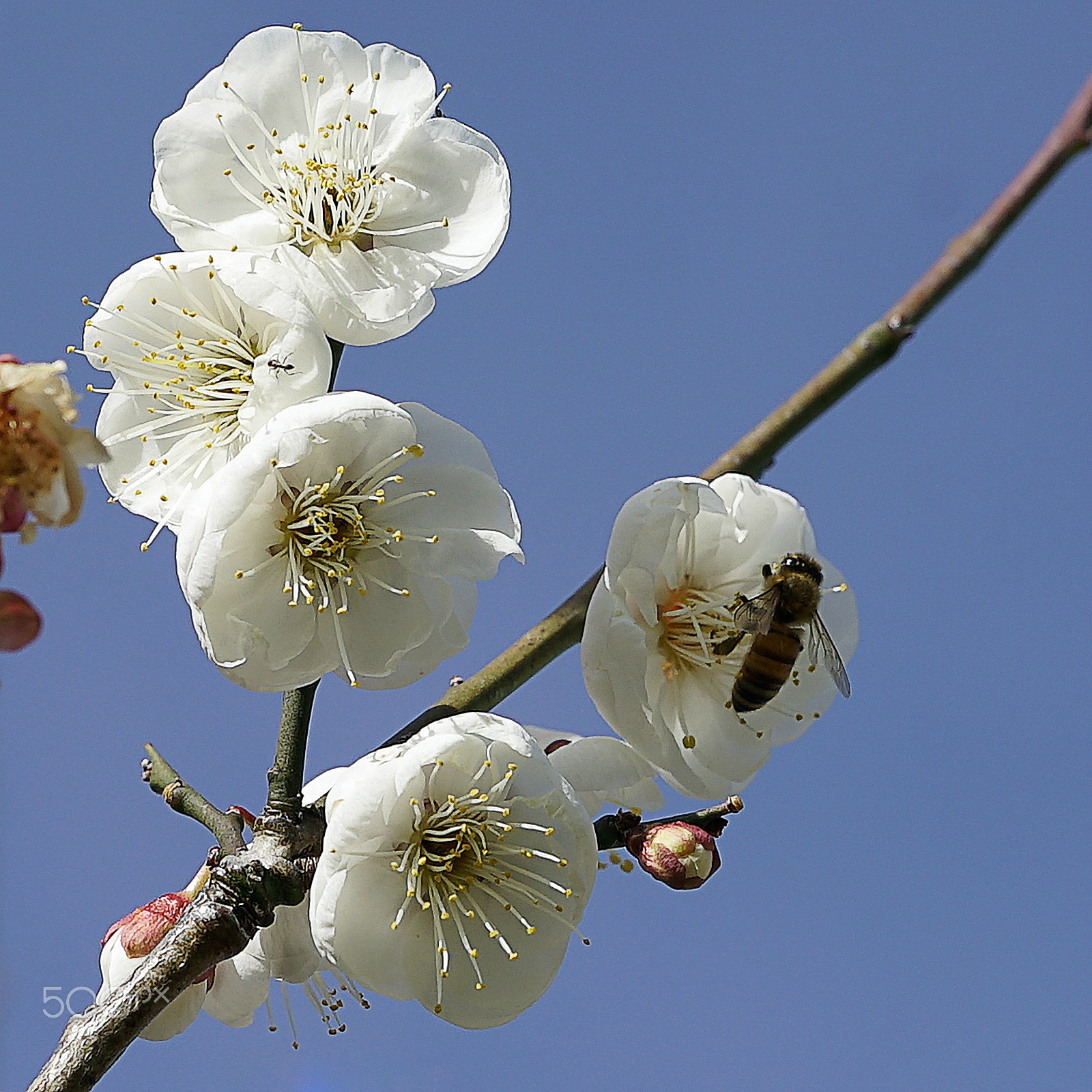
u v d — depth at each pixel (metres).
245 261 0.55
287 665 0.55
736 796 0.55
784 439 0.53
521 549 0.55
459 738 0.54
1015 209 0.52
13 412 0.51
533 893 0.55
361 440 0.55
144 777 0.54
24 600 0.50
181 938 0.53
